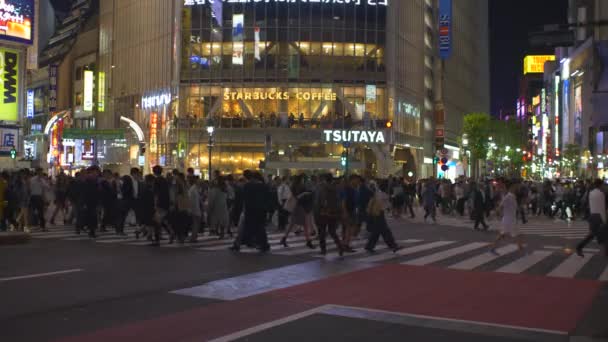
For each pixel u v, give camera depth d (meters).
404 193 32.69
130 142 66.38
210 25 57.50
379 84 58.12
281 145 56.09
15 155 44.97
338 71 57.31
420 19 70.19
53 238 19.08
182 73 57.78
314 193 18.70
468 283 11.75
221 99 56.88
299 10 57.09
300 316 8.77
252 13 57.12
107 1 74.81
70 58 86.56
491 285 11.58
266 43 57.03
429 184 29.53
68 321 8.37
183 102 57.56
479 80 106.19
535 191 37.53
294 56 56.88
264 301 9.80
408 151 66.06
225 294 10.35
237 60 57.03
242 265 13.70
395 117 59.78
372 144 56.88
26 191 21.08
